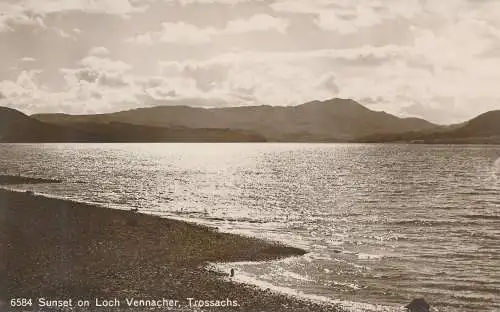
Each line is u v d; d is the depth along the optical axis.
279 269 19.69
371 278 19.09
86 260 19.12
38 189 47.84
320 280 18.45
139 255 20.27
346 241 26.91
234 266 19.69
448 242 27.45
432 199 49.41
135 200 42.41
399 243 26.89
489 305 16.33
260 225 31.41
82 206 31.33
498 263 22.25
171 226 26.52
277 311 14.91
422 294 17.31
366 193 54.22
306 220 34.50
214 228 28.75
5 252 19.64
